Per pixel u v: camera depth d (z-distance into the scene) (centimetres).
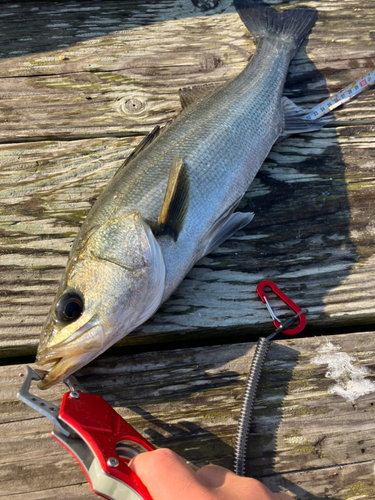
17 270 52
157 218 47
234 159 53
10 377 46
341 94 65
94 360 47
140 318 45
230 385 47
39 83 66
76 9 73
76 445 36
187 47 70
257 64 62
